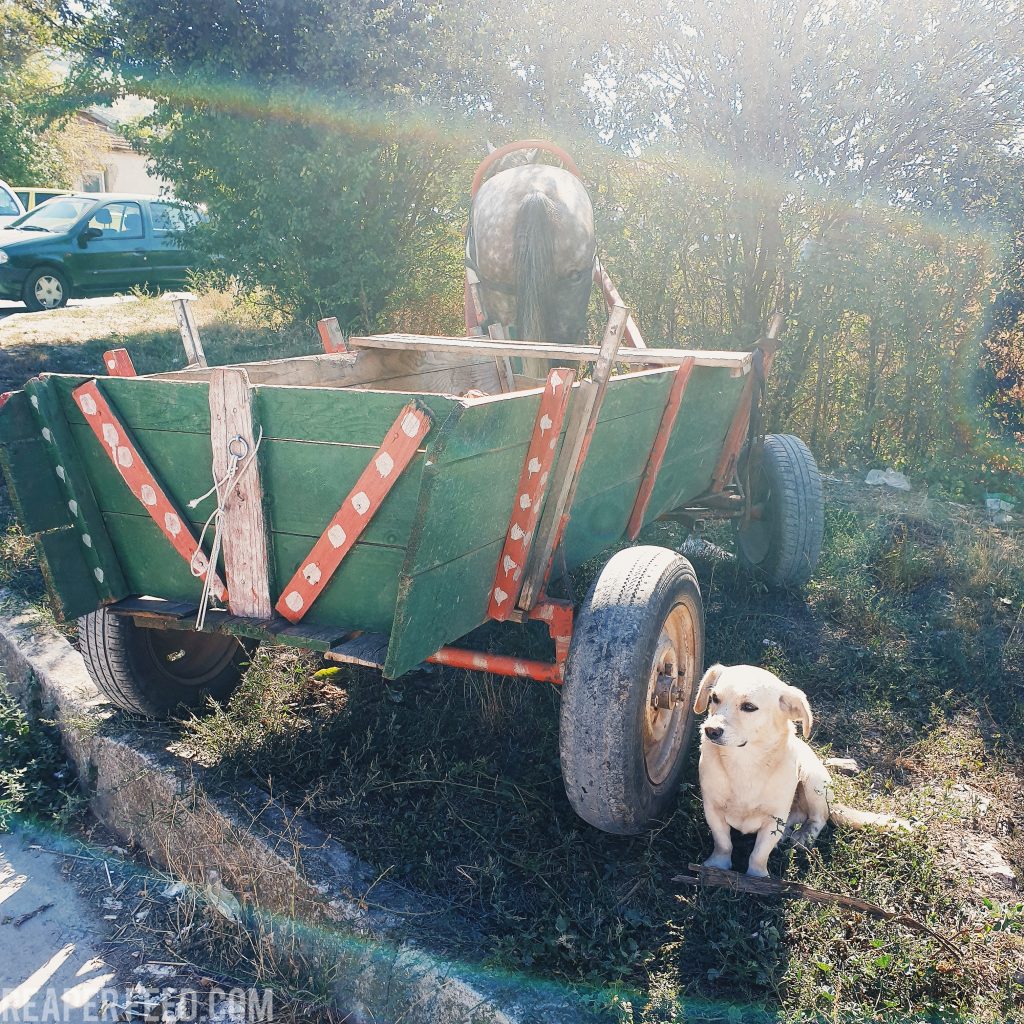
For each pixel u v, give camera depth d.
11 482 3.29
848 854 3.45
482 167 6.77
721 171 9.19
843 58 8.52
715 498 5.48
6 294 13.92
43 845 4.08
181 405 3.18
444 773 3.93
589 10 9.23
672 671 3.62
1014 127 8.59
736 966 2.93
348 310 10.98
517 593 3.34
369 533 2.98
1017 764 4.31
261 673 4.54
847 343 9.62
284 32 10.10
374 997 3.04
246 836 3.53
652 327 9.88
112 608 3.59
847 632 5.66
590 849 3.53
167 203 12.18
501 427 2.93
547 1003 2.78
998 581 6.38
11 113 25.69
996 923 3.18
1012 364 9.17
